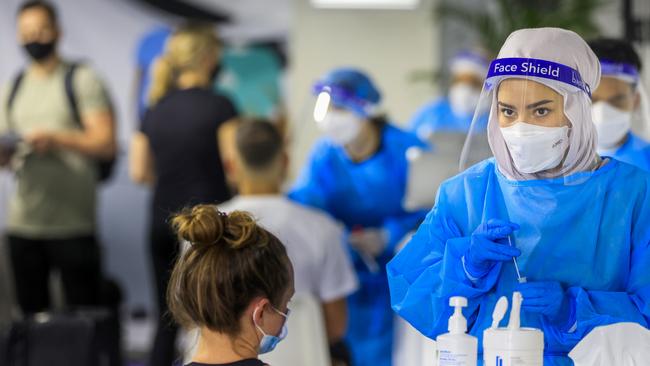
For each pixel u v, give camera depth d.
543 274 3.63
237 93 12.53
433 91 13.41
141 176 8.37
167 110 7.95
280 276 3.46
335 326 6.12
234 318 3.37
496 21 11.80
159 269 8.02
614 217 3.61
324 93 4.54
